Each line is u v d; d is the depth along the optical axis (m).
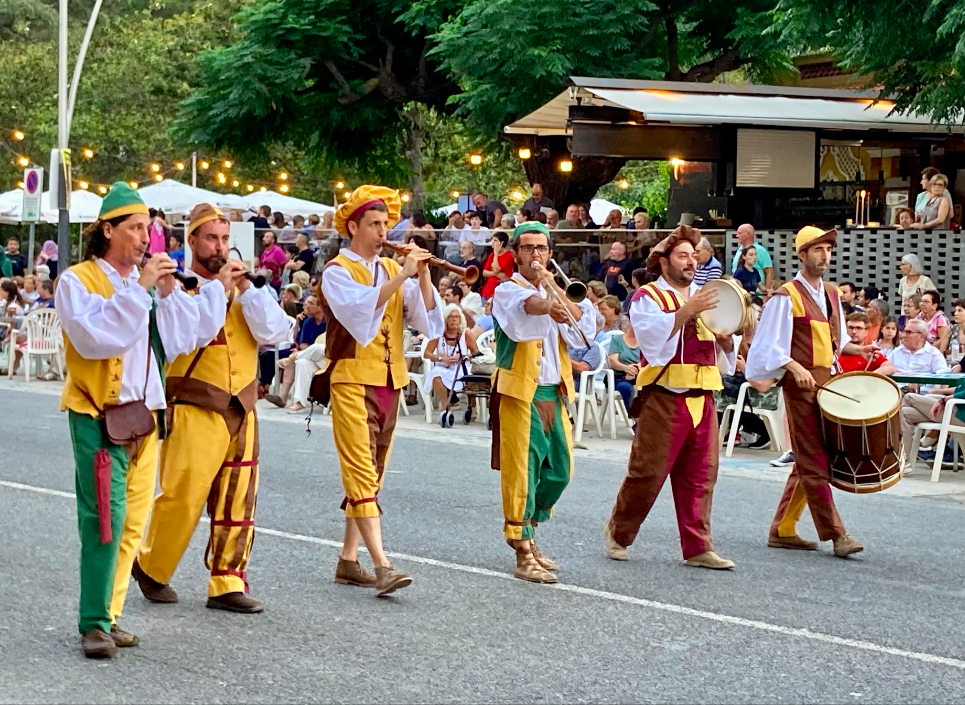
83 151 36.53
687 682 5.58
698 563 7.77
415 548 8.15
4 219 30.94
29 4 48.31
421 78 28.47
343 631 6.27
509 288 7.24
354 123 28.86
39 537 8.25
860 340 12.34
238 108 27.36
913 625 6.55
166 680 5.48
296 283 19.11
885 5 15.63
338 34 27.55
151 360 5.80
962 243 17.20
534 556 7.44
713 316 7.75
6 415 14.87
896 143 20.33
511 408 7.30
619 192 41.22
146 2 50.31
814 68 27.91
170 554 6.61
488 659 5.85
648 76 23.95
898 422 8.14
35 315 19.69
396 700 5.28
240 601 6.59
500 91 23.45
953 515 9.84
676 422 7.69
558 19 23.22
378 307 6.73
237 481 6.55
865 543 8.66
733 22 26.08
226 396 6.46
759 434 13.48
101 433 5.66
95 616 5.77
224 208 26.25
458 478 10.98
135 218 5.68
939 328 14.41
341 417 6.88
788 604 6.93
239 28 28.42
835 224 20.19
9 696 5.26
